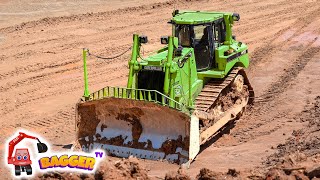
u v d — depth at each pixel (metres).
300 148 13.00
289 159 11.38
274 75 20.33
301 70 20.59
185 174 11.26
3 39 24.95
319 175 10.74
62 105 18.20
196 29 14.73
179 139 13.09
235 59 15.61
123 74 21.25
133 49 13.70
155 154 13.26
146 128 13.48
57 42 24.77
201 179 11.24
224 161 13.28
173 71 13.18
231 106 15.73
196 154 13.17
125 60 22.88
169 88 13.28
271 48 23.89
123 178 11.34
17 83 20.06
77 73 21.30
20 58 22.66
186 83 13.96
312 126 14.65
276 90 18.61
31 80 20.45
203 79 14.87
